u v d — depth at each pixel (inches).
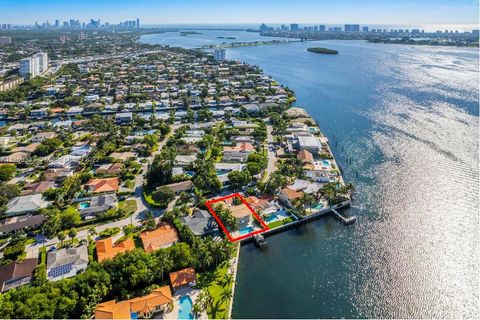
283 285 3585.1
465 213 4635.8
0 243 4069.9
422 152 6530.5
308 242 4286.4
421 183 5447.8
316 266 3860.7
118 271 3356.3
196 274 3622.0
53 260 3671.3
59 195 4931.1
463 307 3262.8
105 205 4726.9
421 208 4805.6
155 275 3420.3
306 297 3432.6
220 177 5703.7
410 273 3693.4
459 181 5423.2
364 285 3567.9
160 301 3137.3
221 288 3447.3
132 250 3661.4
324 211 4813.0
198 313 3117.6
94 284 3184.1
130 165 6141.7
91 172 5984.3
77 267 3617.1
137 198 5123.0
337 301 3383.4
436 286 3508.9
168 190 4886.8
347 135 7706.7
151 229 4256.9
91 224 4461.1
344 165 6210.6
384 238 4264.3
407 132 7618.1
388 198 5098.4
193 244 3836.1
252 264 3897.6
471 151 6437.0
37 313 2832.2
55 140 7042.3
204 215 4480.8
